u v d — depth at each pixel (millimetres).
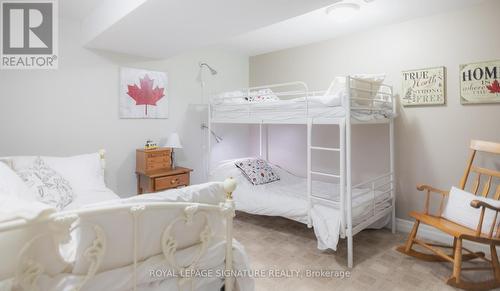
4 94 2580
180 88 3816
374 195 2855
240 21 2289
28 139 2699
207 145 4141
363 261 2506
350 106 2391
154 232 1195
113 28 2436
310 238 3014
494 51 2570
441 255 2303
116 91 3238
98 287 1062
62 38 2846
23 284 930
